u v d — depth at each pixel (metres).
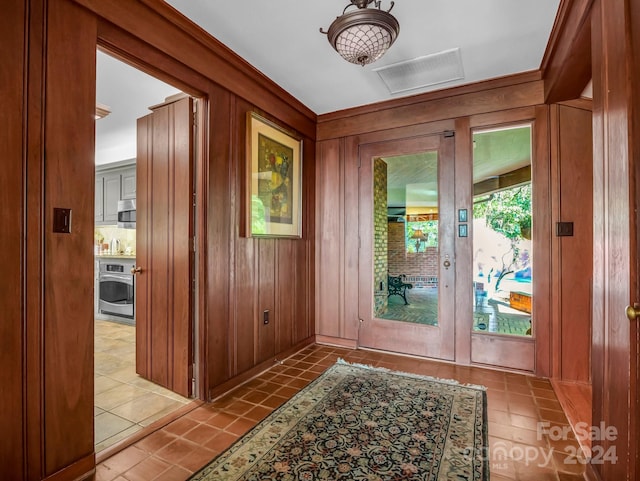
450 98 3.01
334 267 3.58
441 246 3.05
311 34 2.21
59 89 1.49
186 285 2.35
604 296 1.42
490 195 2.90
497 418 2.05
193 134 2.36
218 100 2.41
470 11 1.96
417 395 2.34
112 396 2.38
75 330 1.56
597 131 1.49
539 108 2.69
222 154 2.46
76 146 1.55
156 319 2.57
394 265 3.29
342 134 3.52
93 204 1.62
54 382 1.48
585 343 2.57
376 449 1.73
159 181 2.54
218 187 2.42
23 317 1.38
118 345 3.53
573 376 2.59
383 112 3.31
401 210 3.27
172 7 1.94
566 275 2.61
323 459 1.66
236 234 2.59
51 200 1.47
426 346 3.12
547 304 2.67
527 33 2.18
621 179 1.26
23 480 1.38
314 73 2.73
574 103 2.59
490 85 2.85
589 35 1.76
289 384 2.57
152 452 1.73
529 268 2.76
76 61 1.55
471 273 2.94
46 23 1.45
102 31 1.67
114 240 5.06
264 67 2.64
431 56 2.46
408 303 3.23
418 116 3.15
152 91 3.10
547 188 2.67
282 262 3.13
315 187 3.67
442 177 3.05
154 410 2.18
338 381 2.59
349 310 3.49
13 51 1.35
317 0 1.88
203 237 2.33
